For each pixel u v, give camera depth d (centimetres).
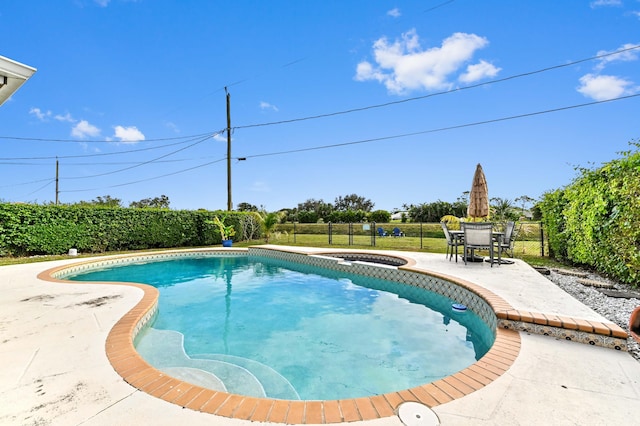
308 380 335
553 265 875
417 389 252
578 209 759
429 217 3331
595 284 612
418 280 735
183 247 1593
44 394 244
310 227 2747
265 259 1280
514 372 277
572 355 311
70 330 382
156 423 211
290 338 459
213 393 247
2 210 1108
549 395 241
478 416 216
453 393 245
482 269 747
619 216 583
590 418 213
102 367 288
